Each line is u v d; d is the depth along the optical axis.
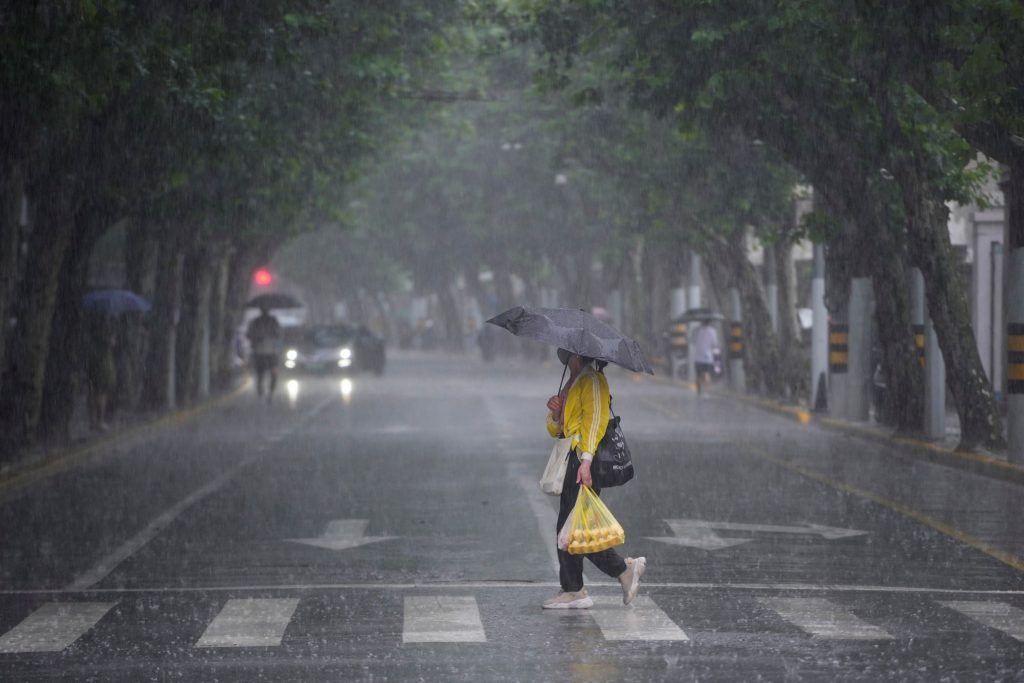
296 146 65.88
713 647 21.61
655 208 87.50
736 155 78.88
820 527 35.75
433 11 66.00
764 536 34.16
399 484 45.41
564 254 165.38
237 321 124.12
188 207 66.00
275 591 26.89
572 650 21.39
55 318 58.44
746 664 20.41
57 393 58.03
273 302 113.12
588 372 24.83
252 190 68.81
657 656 20.94
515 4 61.97
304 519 37.22
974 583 27.89
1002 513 38.72
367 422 74.56
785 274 87.88
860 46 43.31
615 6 51.66
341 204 109.00
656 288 141.88
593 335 24.45
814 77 50.72
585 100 59.41
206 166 62.91
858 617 24.11
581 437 24.50
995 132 46.66
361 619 24.00
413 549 32.19
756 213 82.38
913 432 60.25
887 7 41.66
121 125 50.16
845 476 48.16
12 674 19.88
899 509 39.31
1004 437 53.53
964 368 53.44
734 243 92.94
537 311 24.86
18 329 52.09
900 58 44.56
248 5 43.91
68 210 52.62
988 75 38.94
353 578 28.39
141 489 44.31
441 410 84.38
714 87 49.81
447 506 39.88
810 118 53.97
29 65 37.50
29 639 22.34
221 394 100.19
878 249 60.75
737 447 59.53
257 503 40.66
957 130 47.22
